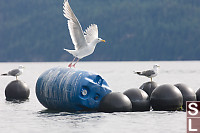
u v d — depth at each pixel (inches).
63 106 740.0
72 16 750.5
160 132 601.0
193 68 3221.0
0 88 1381.6
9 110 802.2
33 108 826.2
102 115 708.7
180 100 747.4
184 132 602.5
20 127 639.1
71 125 644.7
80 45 784.9
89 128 624.7
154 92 756.6
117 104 721.6
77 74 727.7
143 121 666.2
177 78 1891.0
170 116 706.2
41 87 765.9
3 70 3021.7
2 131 616.1
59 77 743.7
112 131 606.5
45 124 655.8
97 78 731.4
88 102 720.3
